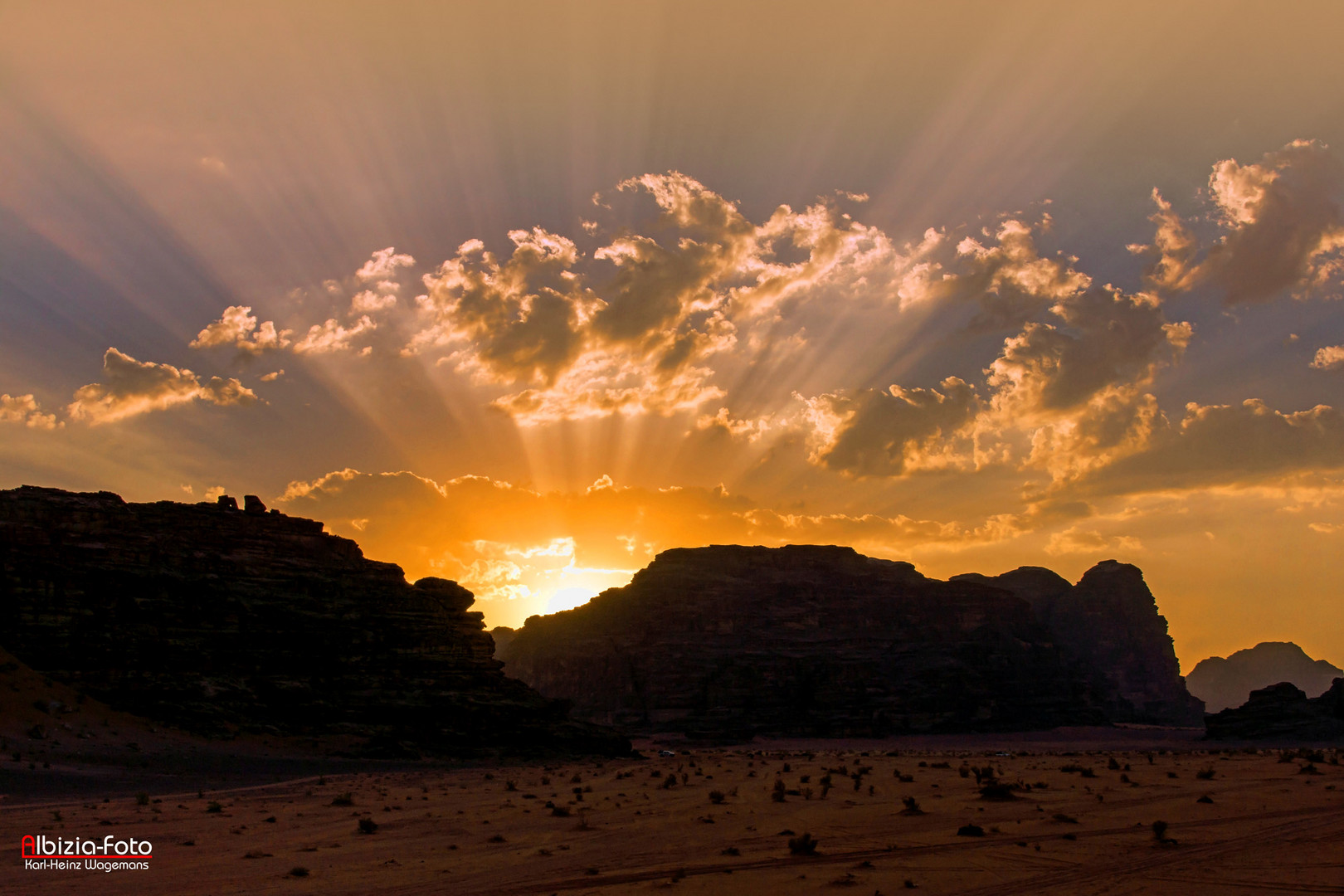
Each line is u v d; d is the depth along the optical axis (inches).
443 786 2987.2
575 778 3009.4
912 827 1635.1
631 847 1512.1
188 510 5226.4
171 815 2138.3
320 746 4414.4
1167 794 2089.1
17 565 4446.4
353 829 1851.6
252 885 1286.9
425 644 5393.7
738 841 1531.7
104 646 4382.4
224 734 4232.3
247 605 4936.0
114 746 3629.4
